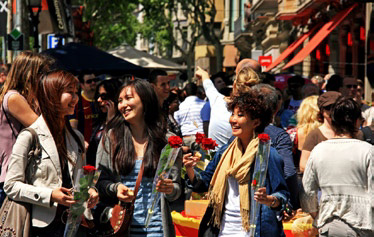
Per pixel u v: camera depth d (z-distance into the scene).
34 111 5.66
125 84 5.54
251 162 5.08
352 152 5.50
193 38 48.97
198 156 5.61
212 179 5.29
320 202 5.61
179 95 15.94
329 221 5.52
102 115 8.16
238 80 6.50
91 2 42.50
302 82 12.12
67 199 4.92
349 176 5.47
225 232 5.20
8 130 5.58
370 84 17.72
